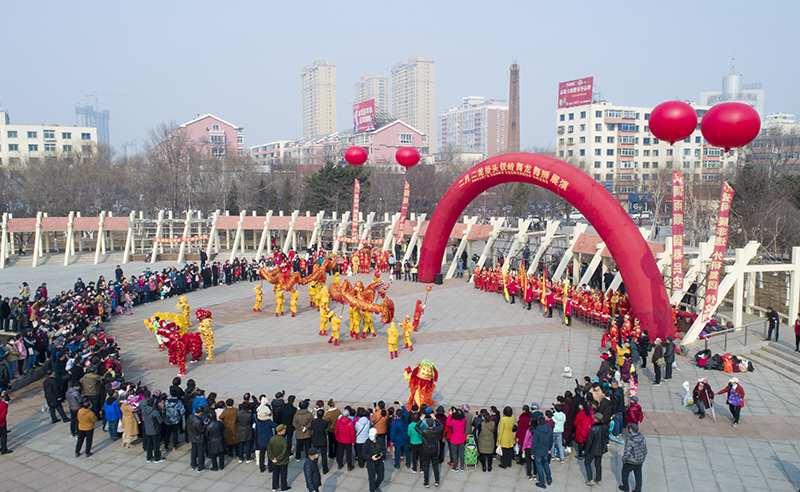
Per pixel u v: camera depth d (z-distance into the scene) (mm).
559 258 35312
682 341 21047
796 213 38875
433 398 16172
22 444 13500
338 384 17422
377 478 11328
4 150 101562
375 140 122688
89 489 11359
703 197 52281
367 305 22141
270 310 28500
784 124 107250
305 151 157250
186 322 21672
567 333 23719
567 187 23906
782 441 13375
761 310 24422
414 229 39812
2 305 23656
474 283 34562
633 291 21734
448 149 139250
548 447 11375
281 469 11273
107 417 13609
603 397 12875
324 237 55500
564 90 98625
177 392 13555
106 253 47906
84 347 16938
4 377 16406
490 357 20297
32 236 59562
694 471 11969
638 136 96250
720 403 15844
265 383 17547
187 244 48875
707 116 17766
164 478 11891
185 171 68125
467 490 11430
